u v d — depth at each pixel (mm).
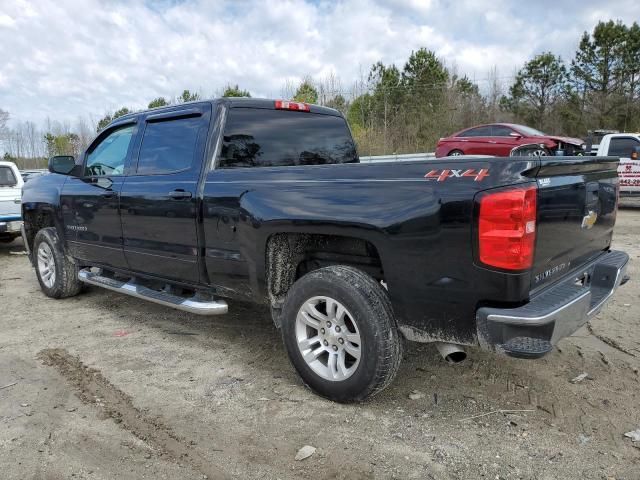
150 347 4250
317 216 3043
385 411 3117
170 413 3135
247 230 3443
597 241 3502
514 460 2619
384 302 2941
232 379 3605
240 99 4023
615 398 3238
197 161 3875
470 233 2545
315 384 3242
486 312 2543
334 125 4777
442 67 35344
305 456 2670
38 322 4977
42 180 5820
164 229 4094
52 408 3209
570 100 33250
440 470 2547
